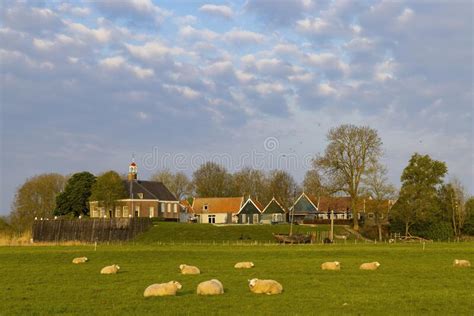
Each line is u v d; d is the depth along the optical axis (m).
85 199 118.12
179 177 176.38
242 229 95.56
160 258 51.84
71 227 95.25
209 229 94.94
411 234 98.19
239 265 41.09
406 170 99.19
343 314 22.00
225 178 170.12
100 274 37.25
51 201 134.88
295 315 21.70
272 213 135.38
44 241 90.44
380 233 93.69
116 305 24.27
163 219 116.25
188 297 25.88
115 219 93.69
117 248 64.06
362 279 33.12
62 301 25.80
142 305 24.08
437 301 25.08
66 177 139.38
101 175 115.62
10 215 130.38
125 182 124.44
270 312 22.36
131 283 32.09
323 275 35.31
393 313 22.34
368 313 22.31
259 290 27.12
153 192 128.12
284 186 158.88
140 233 93.62
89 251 58.25
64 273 38.44
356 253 54.84
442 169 98.31
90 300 25.91
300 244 73.12
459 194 103.00
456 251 56.16
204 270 39.09
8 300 26.36
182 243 79.00
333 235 91.12
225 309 23.00
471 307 23.75
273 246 67.25
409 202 95.94
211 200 144.75
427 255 52.84
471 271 37.72
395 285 30.45
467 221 103.81
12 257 53.16
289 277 34.22
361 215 118.25
